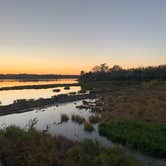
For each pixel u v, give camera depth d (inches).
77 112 1284.4
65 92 2903.5
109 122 892.6
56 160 394.3
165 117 1035.9
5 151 413.4
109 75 6574.8
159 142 645.3
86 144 496.4
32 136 509.4
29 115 1184.2
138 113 1127.0
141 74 5364.2
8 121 1000.9
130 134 720.3
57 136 582.9
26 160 383.9
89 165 399.2
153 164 515.5
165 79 4350.4
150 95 2144.4
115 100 1769.2
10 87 3592.5
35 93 2723.9
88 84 4675.2
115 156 443.5
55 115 1179.3
